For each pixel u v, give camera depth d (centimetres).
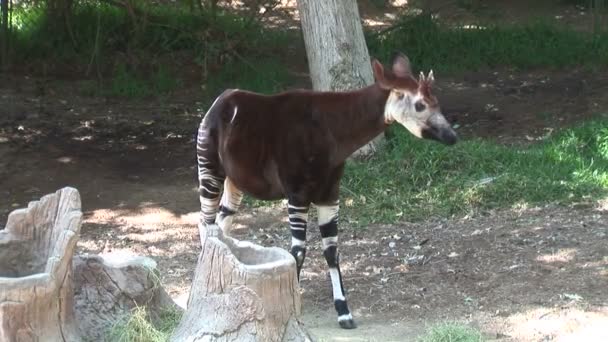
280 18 1738
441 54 1585
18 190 1026
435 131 616
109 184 1056
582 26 1783
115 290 511
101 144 1196
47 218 488
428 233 878
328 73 1062
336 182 656
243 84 1434
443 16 1838
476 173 1006
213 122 665
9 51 1504
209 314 463
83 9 1570
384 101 630
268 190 656
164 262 827
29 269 488
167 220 949
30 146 1171
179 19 1557
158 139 1223
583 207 927
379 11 1841
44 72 1496
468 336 605
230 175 661
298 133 634
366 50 1080
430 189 971
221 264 461
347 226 908
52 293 451
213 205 683
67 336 466
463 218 917
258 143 643
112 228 923
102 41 1548
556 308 681
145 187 1048
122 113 1334
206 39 1503
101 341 493
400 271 784
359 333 651
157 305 531
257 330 458
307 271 797
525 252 808
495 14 1858
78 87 1441
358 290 745
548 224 882
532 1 1952
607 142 1083
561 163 1034
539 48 1606
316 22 1061
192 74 1515
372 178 997
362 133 639
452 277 762
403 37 1617
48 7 1551
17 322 441
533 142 1148
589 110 1284
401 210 935
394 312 698
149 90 1434
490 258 799
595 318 659
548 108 1314
